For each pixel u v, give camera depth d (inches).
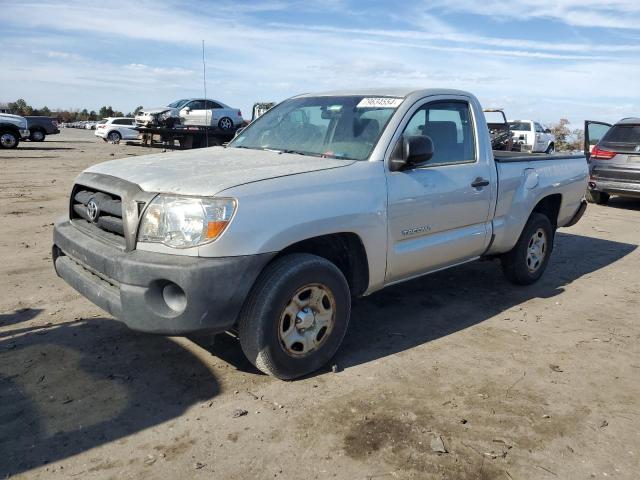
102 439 113.1
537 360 157.6
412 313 191.8
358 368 148.3
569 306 205.3
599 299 215.0
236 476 103.6
